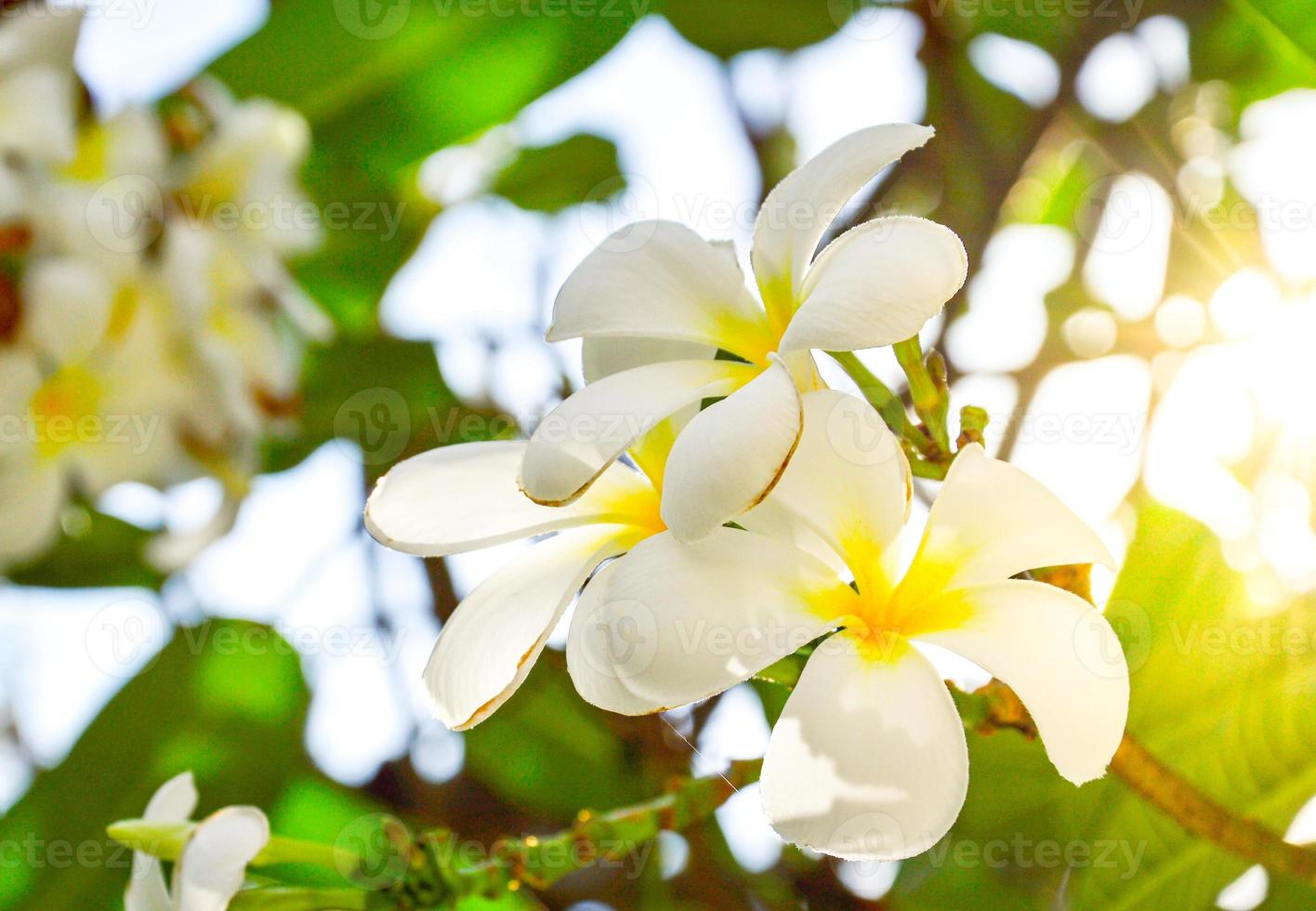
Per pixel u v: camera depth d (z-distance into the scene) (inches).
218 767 30.1
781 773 21.0
